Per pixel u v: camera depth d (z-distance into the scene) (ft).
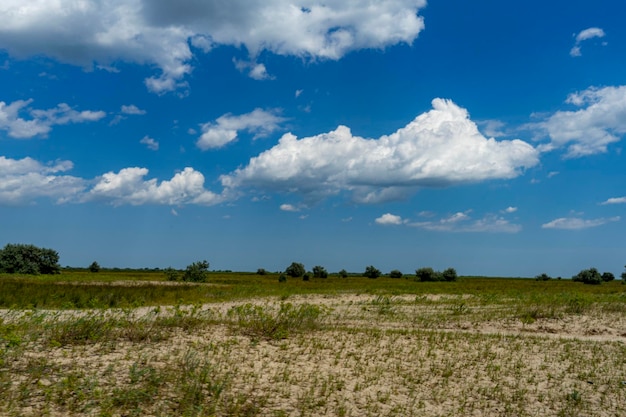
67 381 25.08
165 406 24.18
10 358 30.22
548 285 187.21
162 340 39.14
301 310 51.83
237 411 24.41
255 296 96.94
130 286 116.88
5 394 23.82
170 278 175.63
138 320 45.57
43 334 38.24
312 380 31.14
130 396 24.22
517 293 112.27
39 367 28.76
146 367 30.27
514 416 26.76
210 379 29.27
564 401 29.53
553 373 35.83
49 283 117.19
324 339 44.04
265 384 29.40
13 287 91.15
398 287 145.69
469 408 27.71
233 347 38.32
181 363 31.83
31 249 190.08
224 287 124.77
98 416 21.86
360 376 32.71
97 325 39.32
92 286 108.47
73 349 33.63
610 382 33.71
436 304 83.15
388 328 54.54
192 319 49.08
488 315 66.64
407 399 28.60
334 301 88.12
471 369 36.04
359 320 61.62
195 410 23.76
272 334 43.96
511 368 36.76
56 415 21.90
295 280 209.56
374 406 26.84
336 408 26.18
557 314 67.36
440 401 28.63
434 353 40.32
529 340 48.65
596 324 60.90
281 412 24.64
